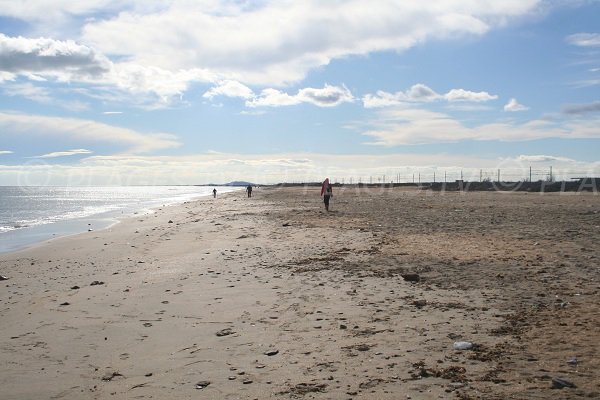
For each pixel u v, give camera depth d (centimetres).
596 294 884
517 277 1051
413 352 624
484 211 2953
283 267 1284
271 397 511
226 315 852
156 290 1082
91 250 1945
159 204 7225
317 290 1005
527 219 2328
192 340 723
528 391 491
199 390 541
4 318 907
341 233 1977
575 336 654
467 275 1090
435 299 895
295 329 752
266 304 914
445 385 518
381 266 1232
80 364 645
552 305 823
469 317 771
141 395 534
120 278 1269
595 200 4197
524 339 655
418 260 1293
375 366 582
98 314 898
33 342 745
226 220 2967
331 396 505
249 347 679
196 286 1102
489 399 478
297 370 584
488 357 591
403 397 493
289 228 2264
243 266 1329
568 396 476
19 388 569
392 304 873
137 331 782
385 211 3156
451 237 1719
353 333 715
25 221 4047
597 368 543
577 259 1230
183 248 1803
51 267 1569
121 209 5872
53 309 952
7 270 1544
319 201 5134
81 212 5422
